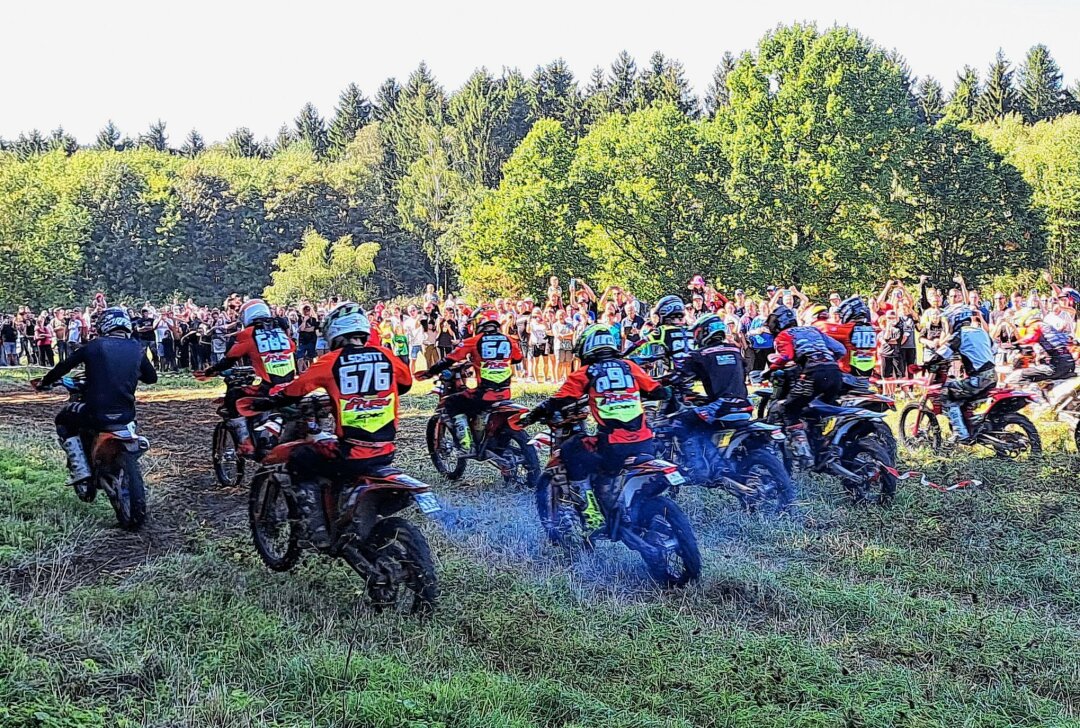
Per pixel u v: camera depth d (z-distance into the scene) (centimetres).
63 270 7088
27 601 697
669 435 1057
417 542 716
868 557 892
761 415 1177
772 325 1193
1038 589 821
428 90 12344
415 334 2534
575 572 837
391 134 12469
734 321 2111
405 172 11456
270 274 8812
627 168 5644
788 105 5450
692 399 1046
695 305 2211
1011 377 1427
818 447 1105
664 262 5403
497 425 1120
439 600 743
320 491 752
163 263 8369
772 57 5588
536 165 6253
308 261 8044
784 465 1123
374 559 722
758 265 5188
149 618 682
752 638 688
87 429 936
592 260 5772
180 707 550
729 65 12288
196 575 791
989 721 576
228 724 535
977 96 11375
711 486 1022
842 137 5262
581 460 846
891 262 5678
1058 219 6550
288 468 756
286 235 9100
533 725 548
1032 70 11512
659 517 820
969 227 5569
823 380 1081
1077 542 934
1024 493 1096
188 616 689
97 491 1028
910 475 1193
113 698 564
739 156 5356
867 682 622
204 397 2070
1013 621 734
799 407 1108
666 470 782
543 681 605
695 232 5331
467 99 11256
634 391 836
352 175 9925
